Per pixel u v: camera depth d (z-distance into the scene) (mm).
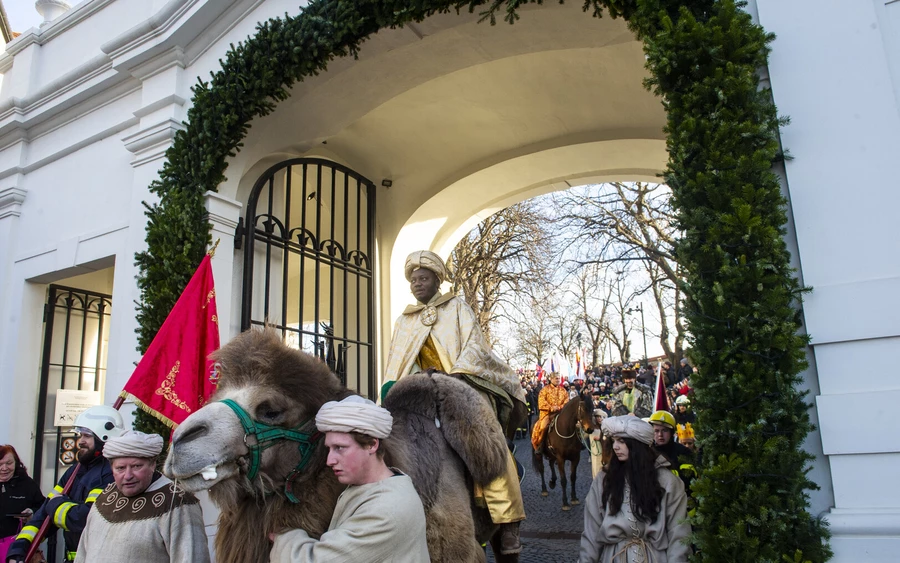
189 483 1935
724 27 3523
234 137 5547
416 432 2754
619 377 22359
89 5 7301
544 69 6801
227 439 2008
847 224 3240
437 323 3820
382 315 8352
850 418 3016
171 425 4516
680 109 3557
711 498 2988
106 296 8062
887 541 2840
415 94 7152
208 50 5945
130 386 4461
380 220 8688
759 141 3346
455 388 2961
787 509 2895
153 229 5391
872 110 3324
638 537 3324
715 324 3191
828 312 3164
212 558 4996
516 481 3189
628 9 4035
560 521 8742
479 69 6809
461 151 8297
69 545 3600
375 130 7770
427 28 5297
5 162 7746
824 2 3527
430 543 2506
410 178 8656
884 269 3127
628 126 7629
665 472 3414
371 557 1982
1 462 4660
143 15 6762
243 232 5988
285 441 2176
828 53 3465
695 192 3355
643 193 14648
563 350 29109
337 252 7672
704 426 3098
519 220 18484
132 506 3023
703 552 2986
